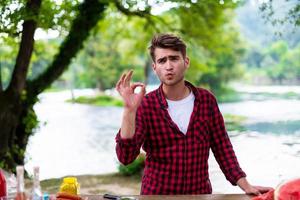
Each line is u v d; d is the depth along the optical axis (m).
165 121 2.42
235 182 2.48
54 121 20.25
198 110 2.47
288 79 38.19
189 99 2.48
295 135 13.23
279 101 25.03
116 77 32.88
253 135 13.53
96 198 2.41
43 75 7.89
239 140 12.73
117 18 9.80
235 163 2.51
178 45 2.35
